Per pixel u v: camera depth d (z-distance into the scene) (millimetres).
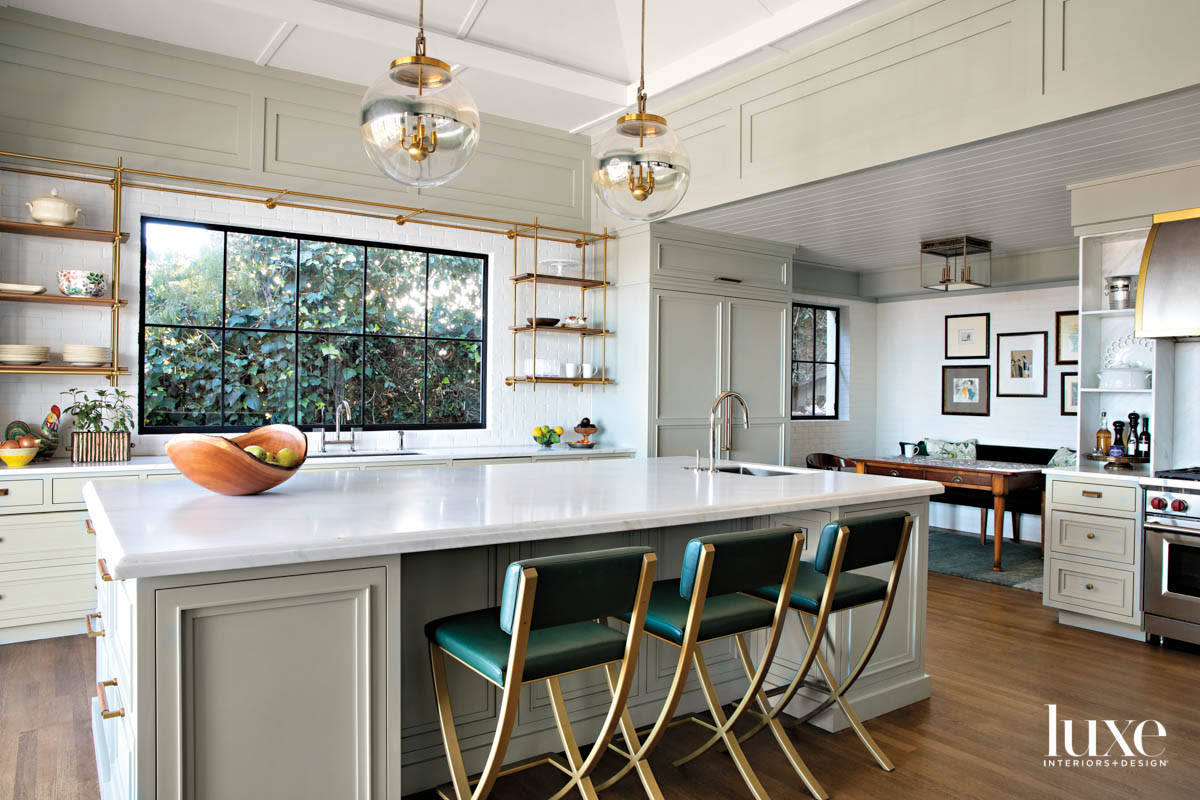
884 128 3764
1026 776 2482
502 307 5617
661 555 2811
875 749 2561
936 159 3773
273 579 1673
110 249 4188
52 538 3670
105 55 4055
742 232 5855
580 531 2066
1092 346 4422
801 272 7281
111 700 2113
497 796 2312
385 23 4133
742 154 4492
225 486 2365
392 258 5250
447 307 5484
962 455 7070
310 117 4652
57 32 3934
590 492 2615
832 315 8055
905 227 5602
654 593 2379
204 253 4570
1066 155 3730
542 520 2025
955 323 7562
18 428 3832
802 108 4152
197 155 4301
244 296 4711
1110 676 3412
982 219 5309
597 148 2602
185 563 1547
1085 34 3082
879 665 2998
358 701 1792
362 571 1790
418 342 5359
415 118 2039
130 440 4109
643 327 5559
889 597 2570
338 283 5039
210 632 1617
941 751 2662
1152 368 4305
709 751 2645
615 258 5832
